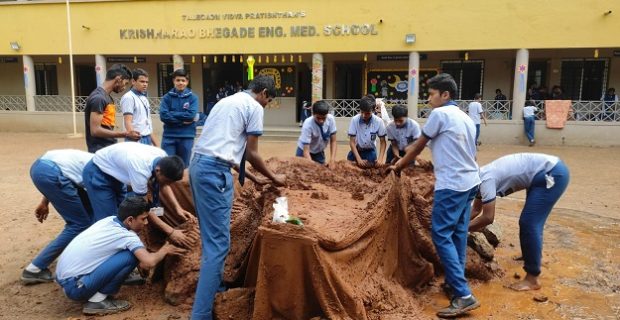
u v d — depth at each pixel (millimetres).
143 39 20438
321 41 18875
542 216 4590
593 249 5949
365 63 20688
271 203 4441
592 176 11414
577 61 18891
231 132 3730
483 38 17406
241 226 4559
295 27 19031
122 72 5711
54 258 4832
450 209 4102
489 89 19797
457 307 4066
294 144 17953
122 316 4070
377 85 20828
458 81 20078
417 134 6762
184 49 20188
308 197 4801
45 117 22031
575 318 4117
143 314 4094
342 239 3645
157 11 20172
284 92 21953
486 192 4578
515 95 17562
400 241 4590
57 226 6867
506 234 6586
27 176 11086
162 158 4199
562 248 5973
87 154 4965
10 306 4301
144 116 6914
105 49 20812
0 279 4910
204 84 22266
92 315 4078
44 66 23359
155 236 4785
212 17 19719
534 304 4379
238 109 3764
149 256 4102
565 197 9148
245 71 22484
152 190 4648
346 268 3797
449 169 4090
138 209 4141
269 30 19281
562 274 5105
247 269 3963
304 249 3457
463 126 4074
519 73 17328
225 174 3691
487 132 17953
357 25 18453
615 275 5082
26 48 21406
